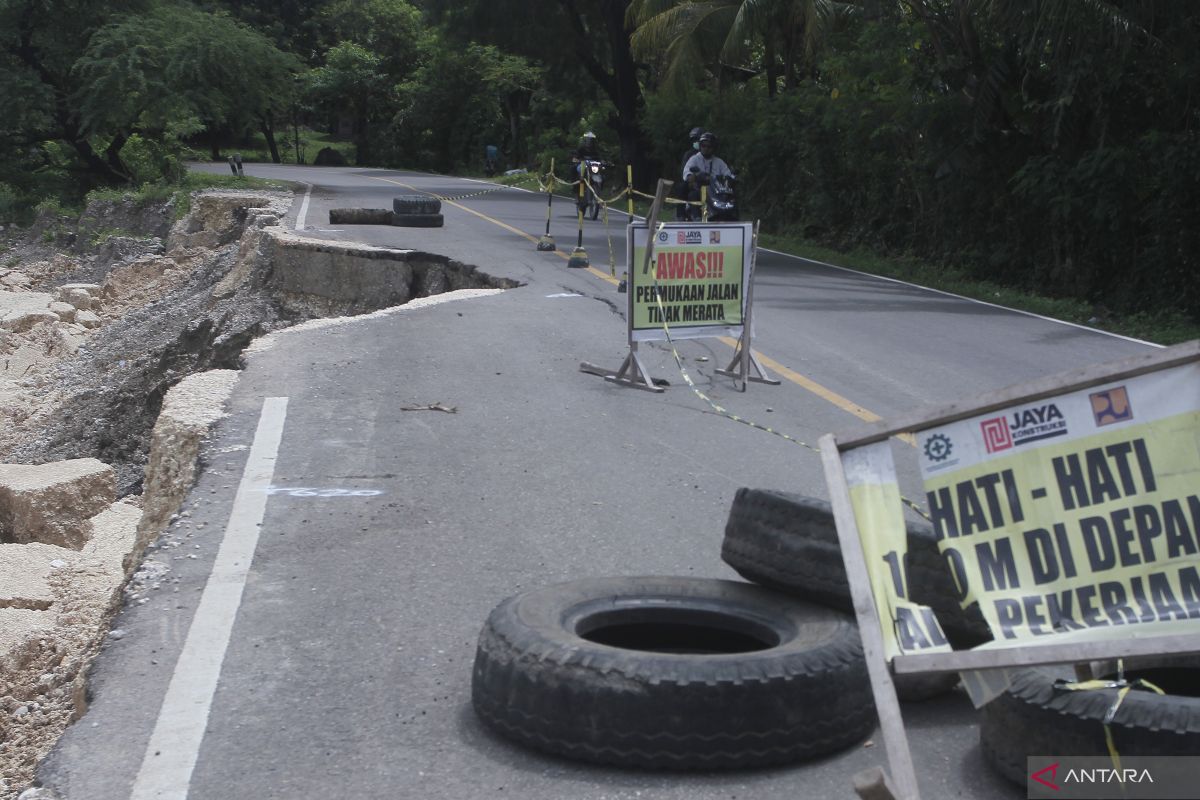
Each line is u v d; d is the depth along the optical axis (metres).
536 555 6.14
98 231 40.66
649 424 9.15
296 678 4.66
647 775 3.92
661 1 34.53
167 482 8.41
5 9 47.50
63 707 6.87
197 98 45.75
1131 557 3.27
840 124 27.11
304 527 6.46
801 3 30.09
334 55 76.56
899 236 27.50
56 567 9.62
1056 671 3.82
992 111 22.72
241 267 24.17
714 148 18.22
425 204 26.03
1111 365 3.27
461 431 8.70
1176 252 19.83
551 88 50.41
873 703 4.16
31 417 22.72
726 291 10.63
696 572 5.92
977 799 3.78
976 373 11.77
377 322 13.34
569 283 17.42
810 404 10.08
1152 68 19.89
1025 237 23.00
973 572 3.34
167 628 5.13
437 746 4.13
